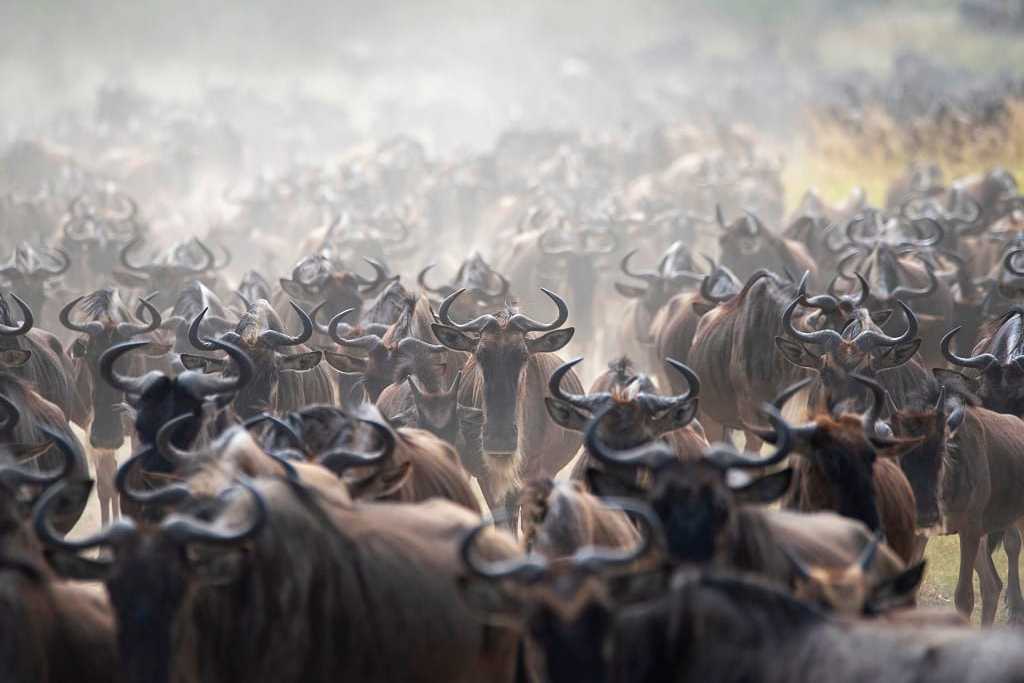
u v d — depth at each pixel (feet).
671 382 197.47
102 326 174.19
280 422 109.29
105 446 171.94
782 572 89.71
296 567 87.71
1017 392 159.02
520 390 149.89
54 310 257.55
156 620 81.30
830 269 257.55
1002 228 280.10
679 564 83.97
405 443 114.42
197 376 119.24
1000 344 170.09
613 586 80.48
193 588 83.66
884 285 199.62
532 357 159.12
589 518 98.02
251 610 86.43
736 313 176.86
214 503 90.53
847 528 96.73
